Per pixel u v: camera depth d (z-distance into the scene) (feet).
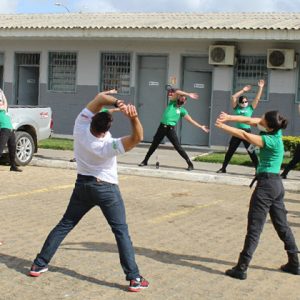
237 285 18.39
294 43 55.06
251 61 56.90
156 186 37.86
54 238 18.56
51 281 18.06
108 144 17.12
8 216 27.14
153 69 61.05
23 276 18.45
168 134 42.29
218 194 35.65
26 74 67.15
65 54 64.28
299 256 22.08
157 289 17.67
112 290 17.44
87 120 17.83
